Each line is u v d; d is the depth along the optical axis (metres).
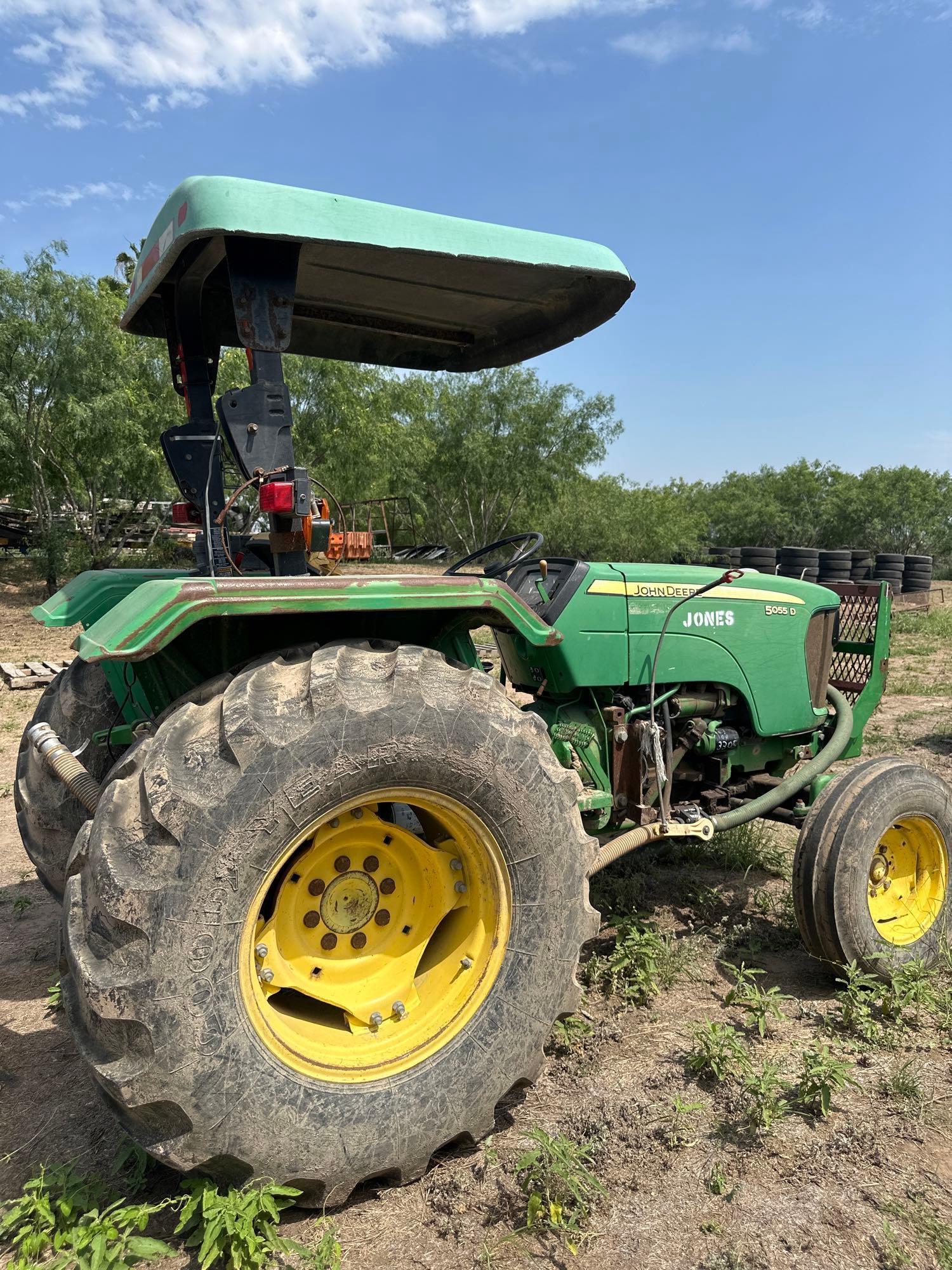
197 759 1.88
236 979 1.89
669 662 3.33
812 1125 2.33
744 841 4.28
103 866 1.78
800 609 3.70
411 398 25.97
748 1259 1.89
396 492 24.75
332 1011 2.27
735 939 3.38
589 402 26.53
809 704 3.74
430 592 2.24
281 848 1.94
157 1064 1.78
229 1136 1.87
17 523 20.66
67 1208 1.91
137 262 2.71
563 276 2.71
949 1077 2.55
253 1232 1.80
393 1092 2.07
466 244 2.37
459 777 2.16
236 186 2.06
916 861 3.32
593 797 3.09
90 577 3.26
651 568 3.41
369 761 2.03
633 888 3.79
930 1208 2.03
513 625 2.37
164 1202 1.91
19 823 3.15
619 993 2.98
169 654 2.36
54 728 3.17
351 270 2.72
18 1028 2.85
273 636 2.44
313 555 2.64
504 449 26.20
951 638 13.16
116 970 1.77
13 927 3.61
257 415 2.35
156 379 17.22
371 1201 2.09
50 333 15.24
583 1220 1.99
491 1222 2.00
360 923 2.28
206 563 2.93
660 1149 2.23
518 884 2.28
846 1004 2.84
